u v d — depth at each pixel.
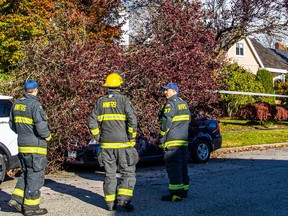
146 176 10.26
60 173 10.89
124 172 6.84
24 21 15.85
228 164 12.06
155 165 12.17
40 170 6.64
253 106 20.94
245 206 7.11
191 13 12.91
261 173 10.41
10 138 9.49
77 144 10.27
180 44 11.91
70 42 11.16
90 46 11.12
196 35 12.48
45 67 10.77
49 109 10.38
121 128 6.77
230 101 23.66
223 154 14.32
